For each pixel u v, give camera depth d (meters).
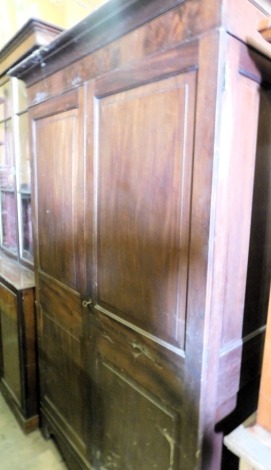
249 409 0.93
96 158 1.00
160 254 0.81
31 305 1.62
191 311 0.74
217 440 0.82
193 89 0.67
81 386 1.27
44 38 1.45
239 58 0.66
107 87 0.91
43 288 1.49
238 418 0.88
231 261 0.76
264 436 0.69
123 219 0.92
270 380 0.68
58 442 1.53
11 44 1.63
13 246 2.17
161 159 0.77
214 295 0.71
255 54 0.70
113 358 1.04
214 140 0.64
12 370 1.82
